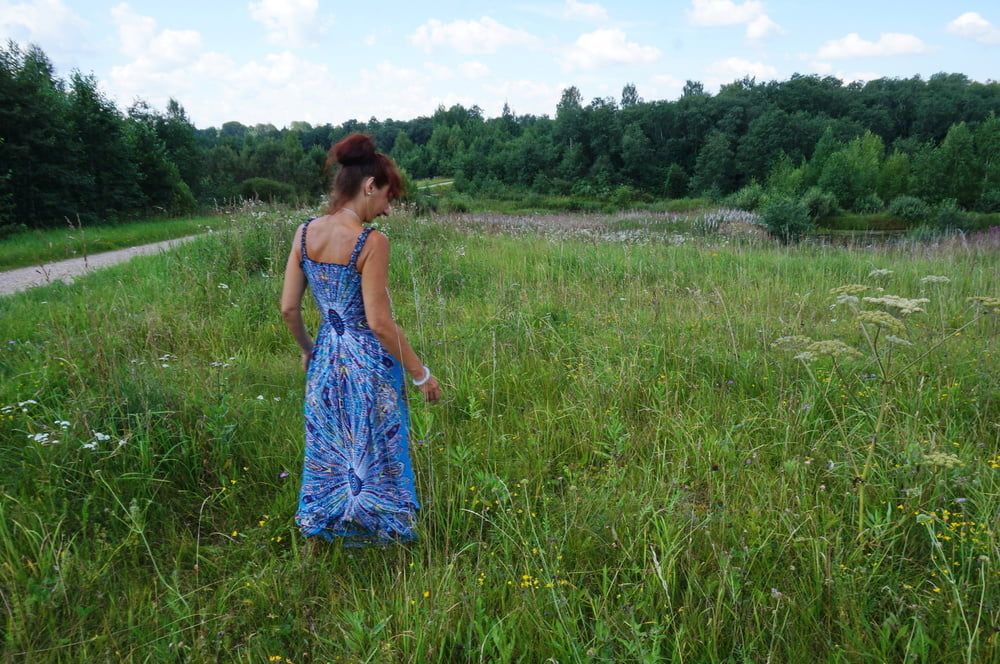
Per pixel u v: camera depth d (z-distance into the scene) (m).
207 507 2.80
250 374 4.30
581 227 18.97
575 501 2.64
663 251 10.23
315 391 2.46
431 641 1.95
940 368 3.92
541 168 108.50
